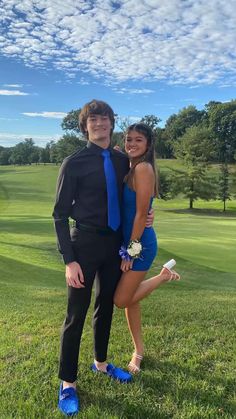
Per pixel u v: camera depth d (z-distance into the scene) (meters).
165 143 84.19
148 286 3.27
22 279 8.52
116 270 3.07
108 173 2.88
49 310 5.07
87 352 3.62
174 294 6.54
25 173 70.56
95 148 2.92
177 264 10.20
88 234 2.90
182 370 3.27
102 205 2.89
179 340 3.87
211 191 45.41
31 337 4.00
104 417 2.63
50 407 2.78
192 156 47.06
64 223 2.89
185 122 99.06
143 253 3.06
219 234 16.45
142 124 2.99
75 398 2.81
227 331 4.12
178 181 46.00
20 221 20.94
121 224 3.03
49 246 12.48
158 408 2.75
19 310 5.09
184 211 43.19
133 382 3.09
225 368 3.30
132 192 2.96
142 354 3.36
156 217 31.22
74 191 2.89
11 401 2.83
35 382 3.09
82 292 2.93
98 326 3.20
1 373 3.23
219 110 90.50
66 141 86.81
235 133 87.62
